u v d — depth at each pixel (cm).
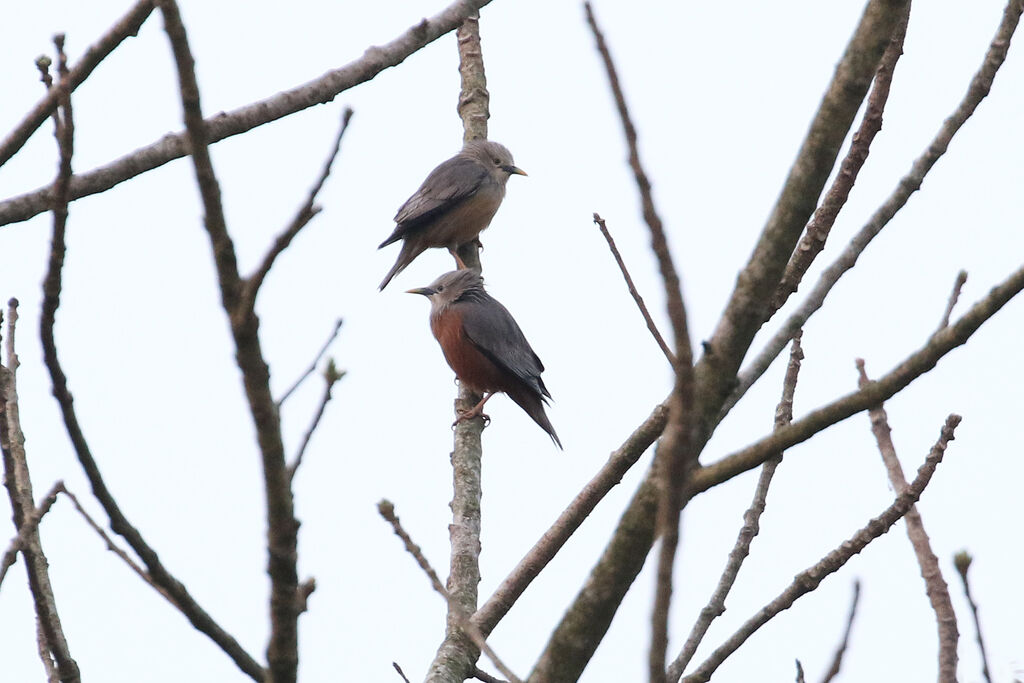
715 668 749
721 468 589
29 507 746
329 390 581
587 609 612
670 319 453
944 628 816
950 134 815
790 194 583
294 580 529
